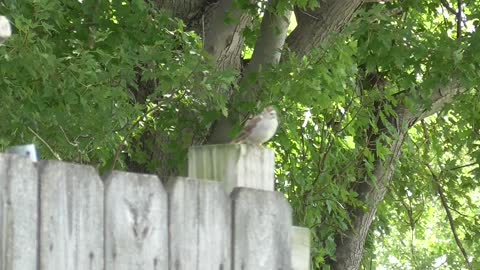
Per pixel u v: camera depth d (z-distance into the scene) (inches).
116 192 169.5
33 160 165.8
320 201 666.2
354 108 668.7
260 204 191.3
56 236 161.0
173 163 567.5
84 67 500.1
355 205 679.1
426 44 624.1
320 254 646.5
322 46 561.3
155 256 173.3
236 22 580.4
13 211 156.5
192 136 573.9
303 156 673.0
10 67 468.8
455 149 794.2
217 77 527.5
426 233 1154.0
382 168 702.5
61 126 509.4
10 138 488.4
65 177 163.2
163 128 573.9
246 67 589.9
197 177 198.1
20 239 156.8
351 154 689.0
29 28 470.3
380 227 807.7
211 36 593.9
